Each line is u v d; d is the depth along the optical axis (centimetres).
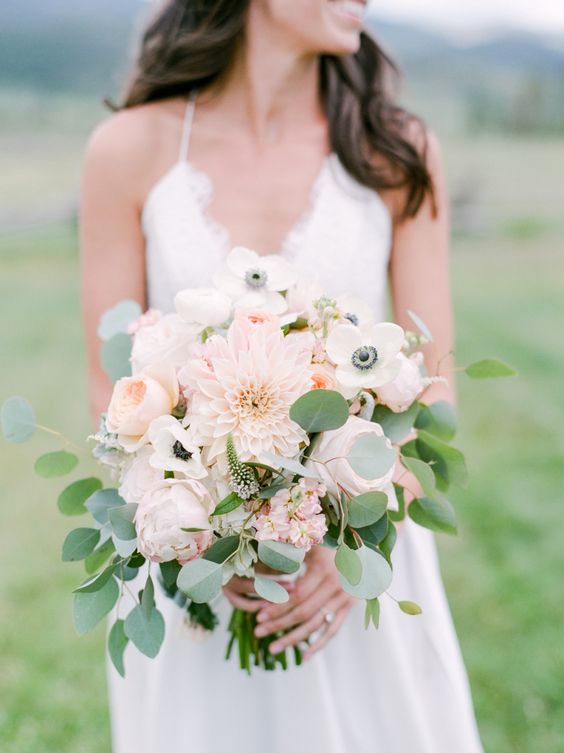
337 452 127
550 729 278
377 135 185
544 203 1323
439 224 191
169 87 193
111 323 159
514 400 582
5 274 991
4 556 387
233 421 124
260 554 125
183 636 168
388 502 133
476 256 1138
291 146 190
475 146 1895
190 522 123
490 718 283
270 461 121
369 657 176
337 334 130
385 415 139
